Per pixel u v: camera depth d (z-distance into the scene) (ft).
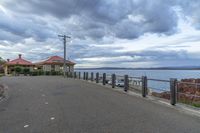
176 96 39.22
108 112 33.55
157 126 25.63
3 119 29.99
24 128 25.38
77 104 41.14
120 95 53.98
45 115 31.94
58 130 24.29
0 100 48.75
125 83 61.67
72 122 27.66
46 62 241.14
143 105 39.55
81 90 66.39
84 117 30.35
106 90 66.08
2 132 24.03
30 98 50.62
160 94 55.26
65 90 66.85
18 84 93.91
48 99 48.39
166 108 36.63
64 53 193.67
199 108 34.96
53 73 223.51
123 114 32.07
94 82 101.30
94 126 25.73
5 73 243.81
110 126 25.70
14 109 37.19
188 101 44.57
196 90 51.13
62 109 36.37
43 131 24.03
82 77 133.49
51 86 81.66
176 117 30.07
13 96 55.11
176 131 23.71
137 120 28.45
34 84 92.48
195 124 26.50
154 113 32.71
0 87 73.26
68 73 174.40
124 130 24.07
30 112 34.35
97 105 39.78
